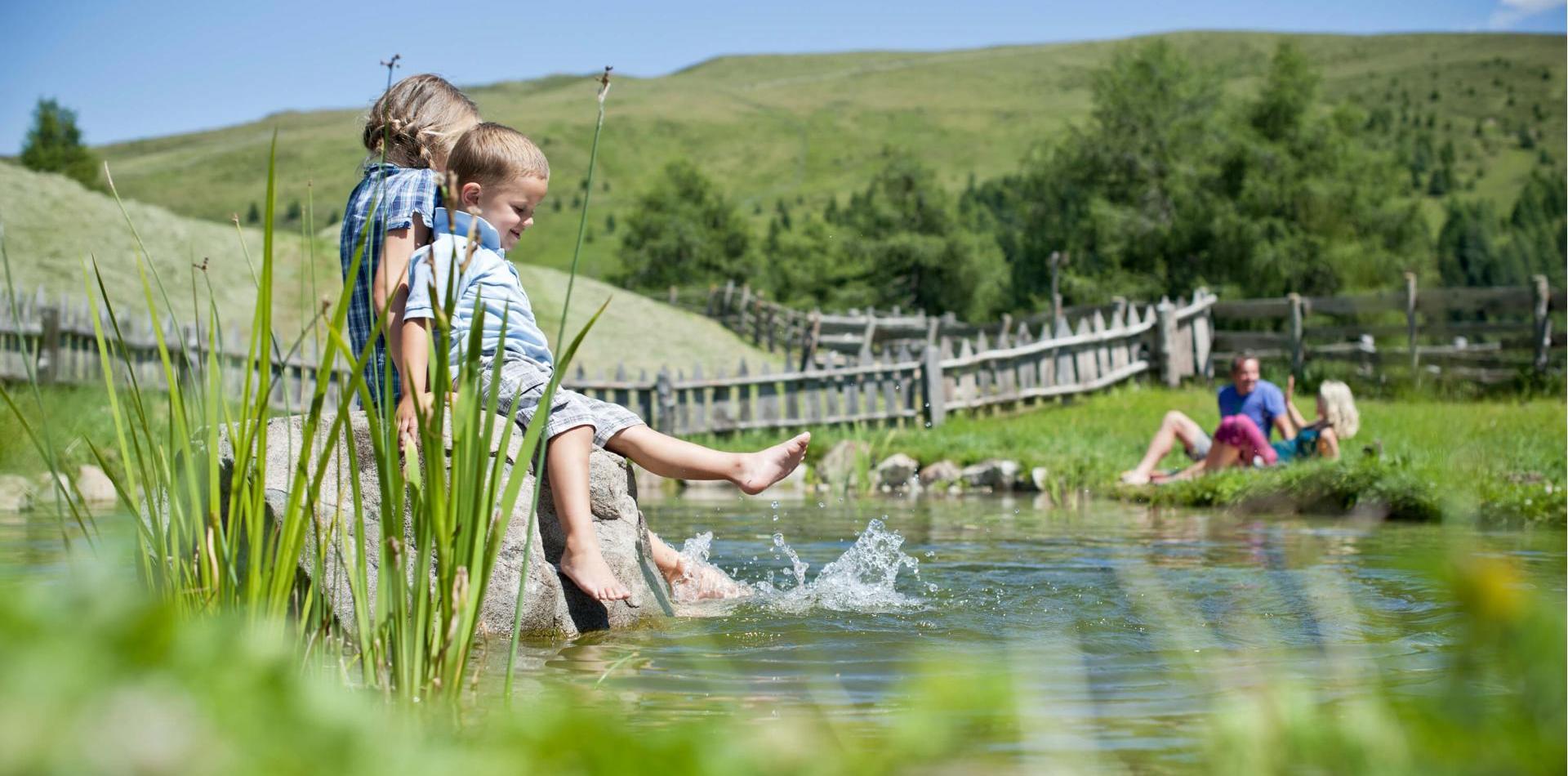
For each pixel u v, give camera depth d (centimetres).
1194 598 372
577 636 315
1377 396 1647
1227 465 913
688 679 244
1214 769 79
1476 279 10881
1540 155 15562
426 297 319
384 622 194
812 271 7100
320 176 17350
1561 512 611
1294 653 269
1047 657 267
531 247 14862
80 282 2114
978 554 516
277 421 331
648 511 775
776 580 443
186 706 43
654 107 19762
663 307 3120
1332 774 72
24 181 2494
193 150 19538
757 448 1308
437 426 194
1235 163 4244
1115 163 4638
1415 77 19612
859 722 197
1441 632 297
